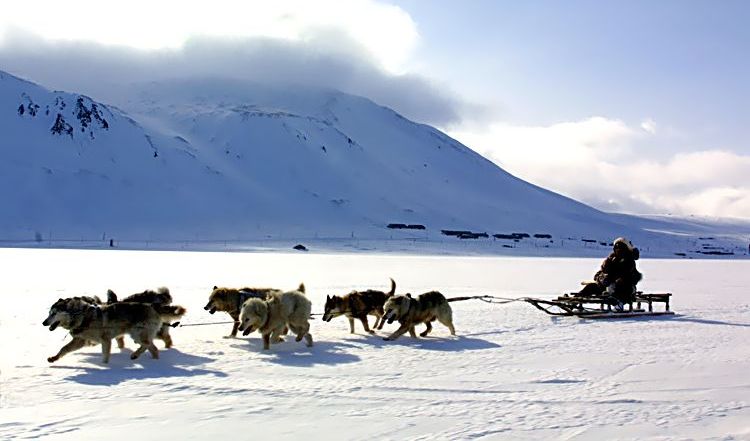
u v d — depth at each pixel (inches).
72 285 1149.1
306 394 400.2
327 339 624.7
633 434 328.2
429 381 441.7
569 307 839.1
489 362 513.3
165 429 327.3
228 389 409.7
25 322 677.3
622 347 594.6
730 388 429.4
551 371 479.5
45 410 355.6
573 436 323.9
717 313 910.4
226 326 693.9
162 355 521.7
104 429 325.1
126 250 4325.8
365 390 413.4
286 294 575.5
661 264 3831.2
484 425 340.2
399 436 320.8
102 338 485.7
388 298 678.5
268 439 314.8
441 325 741.9
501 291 1257.4
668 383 442.9
